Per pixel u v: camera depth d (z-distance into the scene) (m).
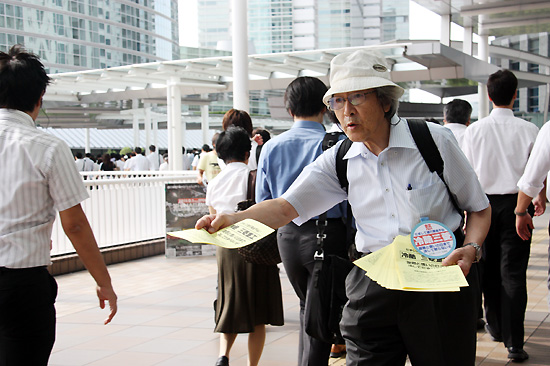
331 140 3.22
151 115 42.72
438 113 27.14
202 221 2.11
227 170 4.29
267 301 4.05
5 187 2.43
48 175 2.46
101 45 73.75
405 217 2.20
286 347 4.84
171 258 9.41
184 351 4.79
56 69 67.94
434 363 2.17
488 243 4.55
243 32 9.70
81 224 2.55
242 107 9.74
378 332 2.25
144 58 82.25
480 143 4.47
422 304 2.15
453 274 1.96
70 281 7.79
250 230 2.05
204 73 16.70
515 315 4.20
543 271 7.36
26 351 2.43
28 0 64.50
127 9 78.31
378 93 2.17
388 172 2.23
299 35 76.25
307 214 2.43
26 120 2.56
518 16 16.80
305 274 3.30
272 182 3.48
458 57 14.27
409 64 15.46
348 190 2.33
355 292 2.29
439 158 2.20
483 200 2.25
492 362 4.20
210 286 7.26
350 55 2.21
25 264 2.41
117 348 4.88
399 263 2.02
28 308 2.42
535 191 3.80
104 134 66.31
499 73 4.43
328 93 2.19
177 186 9.41
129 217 9.45
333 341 3.05
